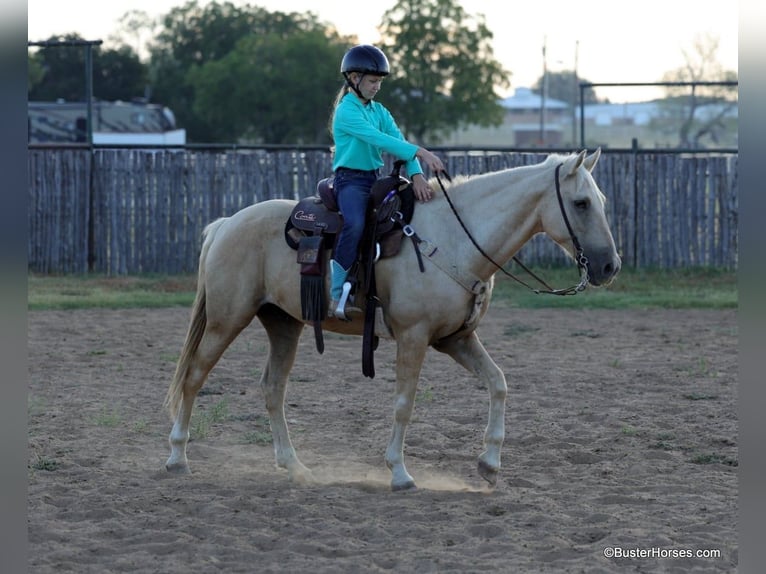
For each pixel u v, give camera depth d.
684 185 24.78
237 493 8.57
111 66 85.56
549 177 8.38
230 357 15.52
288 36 72.81
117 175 25.28
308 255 8.77
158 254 25.45
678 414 11.69
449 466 9.67
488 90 61.16
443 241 8.54
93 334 17.47
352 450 10.29
